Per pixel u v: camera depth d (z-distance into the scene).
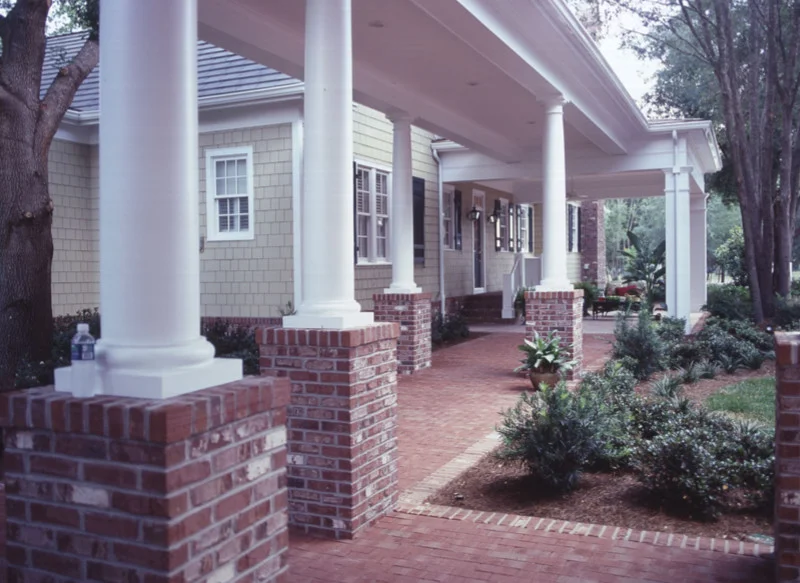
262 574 2.87
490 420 7.72
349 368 4.51
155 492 2.45
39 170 7.37
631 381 8.14
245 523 2.79
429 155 16.58
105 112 2.88
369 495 4.72
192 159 3.00
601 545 4.31
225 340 9.84
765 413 7.96
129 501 2.49
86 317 11.55
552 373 9.30
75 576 2.59
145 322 2.83
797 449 3.33
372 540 4.48
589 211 26.88
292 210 11.93
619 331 11.10
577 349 10.38
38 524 2.66
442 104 11.28
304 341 4.62
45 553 2.64
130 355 2.78
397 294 11.09
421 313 11.30
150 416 2.42
